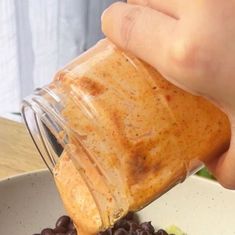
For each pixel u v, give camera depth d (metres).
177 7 0.19
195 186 0.36
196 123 0.22
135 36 0.20
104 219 0.24
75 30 0.76
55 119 0.23
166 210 0.37
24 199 0.36
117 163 0.22
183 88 0.20
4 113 0.79
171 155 0.22
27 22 0.75
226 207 0.36
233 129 0.21
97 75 0.23
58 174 0.26
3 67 0.78
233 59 0.18
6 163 0.44
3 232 0.36
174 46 0.18
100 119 0.22
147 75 0.22
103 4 0.74
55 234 0.35
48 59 0.78
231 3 0.18
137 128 0.22
